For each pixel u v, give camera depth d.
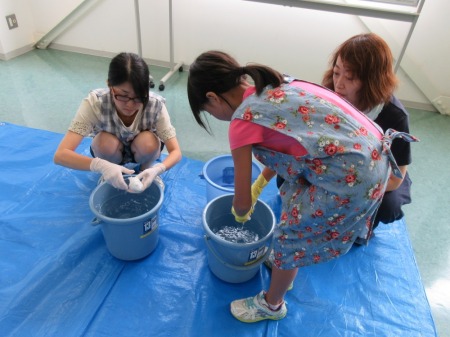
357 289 1.32
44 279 1.24
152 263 1.35
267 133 0.84
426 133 2.48
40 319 1.13
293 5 2.21
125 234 1.22
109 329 1.12
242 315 1.18
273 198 1.72
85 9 3.03
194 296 1.25
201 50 2.99
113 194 1.42
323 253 1.02
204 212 1.27
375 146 0.88
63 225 1.45
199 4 2.77
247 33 2.80
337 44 2.68
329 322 1.20
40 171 1.71
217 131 2.30
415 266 1.42
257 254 1.20
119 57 1.18
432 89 2.65
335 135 0.83
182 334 1.13
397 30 2.52
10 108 2.33
